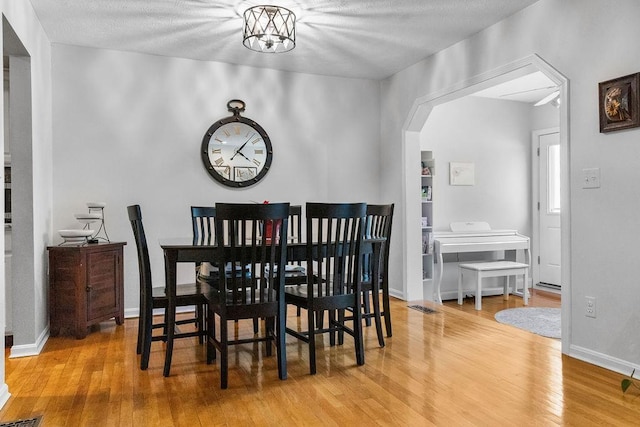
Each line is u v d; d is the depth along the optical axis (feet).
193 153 13.99
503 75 11.23
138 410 6.95
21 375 8.50
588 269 9.03
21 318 9.76
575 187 9.28
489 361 9.14
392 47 13.07
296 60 14.20
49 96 12.19
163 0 9.96
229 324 12.33
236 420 6.59
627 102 8.16
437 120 18.26
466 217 18.76
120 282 12.34
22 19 9.25
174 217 13.75
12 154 9.89
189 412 6.87
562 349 9.59
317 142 15.78
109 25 11.31
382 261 11.38
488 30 11.59
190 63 13.94
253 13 10.29
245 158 14.56
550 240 19.24
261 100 14.93
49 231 12.03
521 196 19.83
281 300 8.28
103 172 12.98
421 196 16.30
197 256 8.73
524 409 6.91
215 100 14.28
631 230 8.23
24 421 6.63
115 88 13.11
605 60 8.64
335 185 16.07
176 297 8.71
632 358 8.23
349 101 16.29
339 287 8.96
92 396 7.50
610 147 8.58
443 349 9.95
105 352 9.92
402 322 12.37
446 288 18.17
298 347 10.27
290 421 6.55
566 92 9.43
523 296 17.43
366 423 6.48
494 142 19.31
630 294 8.26
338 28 11.63
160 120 13.61
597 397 7.33
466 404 7.10
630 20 8.19
